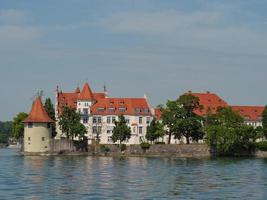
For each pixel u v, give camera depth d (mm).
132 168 140125
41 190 88250
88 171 127688
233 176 116062
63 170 130375
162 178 110688
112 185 96375
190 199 79312
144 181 104125
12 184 96812
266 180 106938
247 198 80875
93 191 87438
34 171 126500
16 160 178125
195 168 141875
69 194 83688
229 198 80625
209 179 108938
